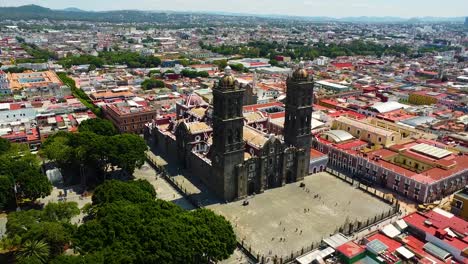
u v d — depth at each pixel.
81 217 122.44
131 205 99.81
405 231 105.88
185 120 178.75
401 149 168.88
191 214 100.44
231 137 130.88
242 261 105.44
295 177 154.00
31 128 191.88
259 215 128.62
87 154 142.38
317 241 114.12
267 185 148.12
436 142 180.38
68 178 154.38
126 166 145.88
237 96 127.12
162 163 172.50
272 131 194.38
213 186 142.38
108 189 110.69
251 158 139.12
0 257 98.00
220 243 93.94
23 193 129.75
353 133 192.00
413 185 141.00
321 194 144.62
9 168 129.75
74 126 192.75
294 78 143.75
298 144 151.38
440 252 94.06
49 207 102.81
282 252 108.69
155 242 85.50
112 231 89.12
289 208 133.75
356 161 163.25
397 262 90.94
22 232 92.94
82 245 86.69
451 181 146.50
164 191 145.12
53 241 86.94
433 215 109.94
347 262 93.69
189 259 87.31
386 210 133.50
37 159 152.25
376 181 155.88
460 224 105.12
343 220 126.44
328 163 178.25
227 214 128.75
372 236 103.75
